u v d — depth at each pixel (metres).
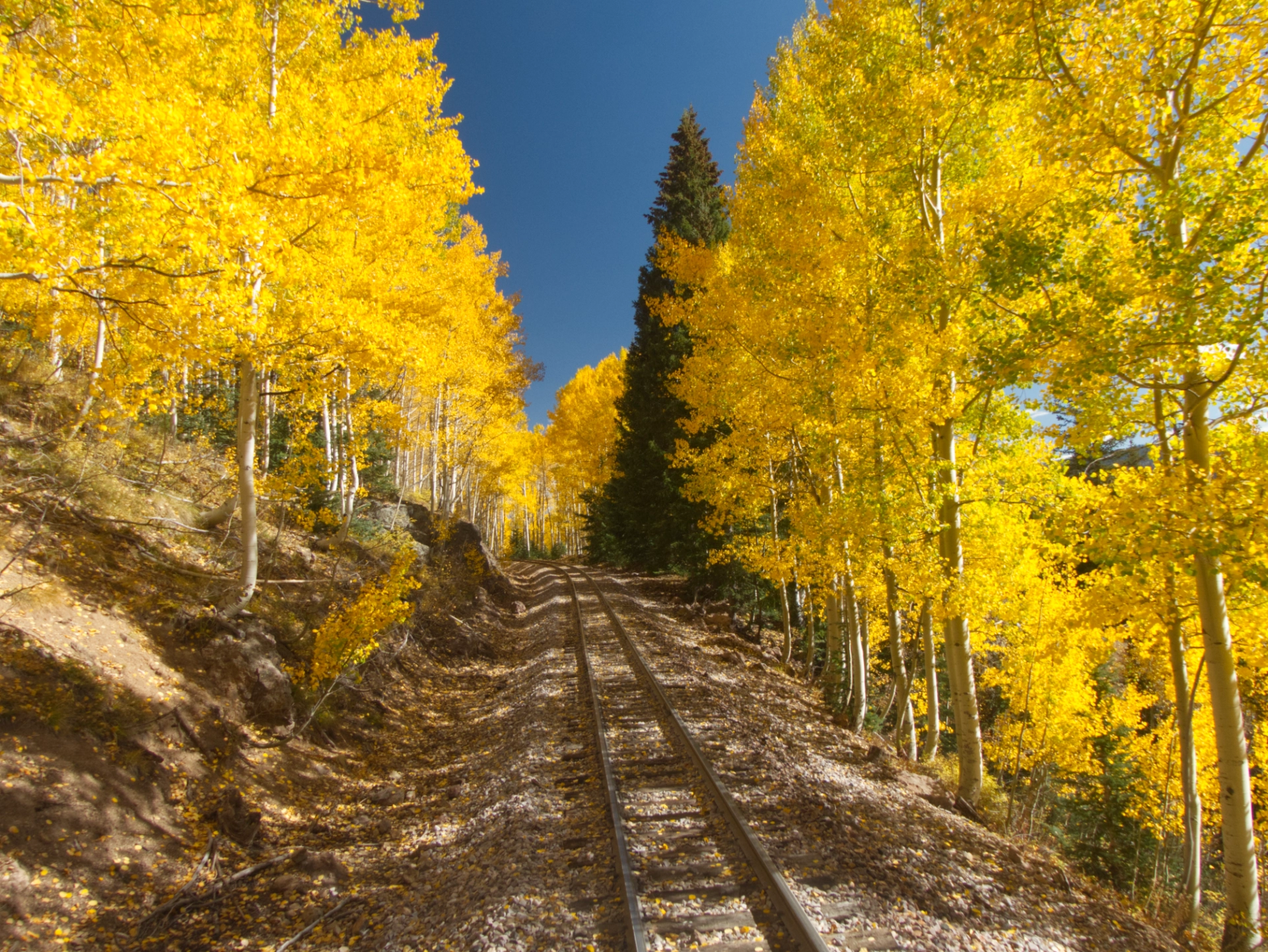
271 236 4.70
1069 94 5.38
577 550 52.22
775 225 9.00
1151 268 5.03
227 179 4.11
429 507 22.75
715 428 14.35
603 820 5.21
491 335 17.88
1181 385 5.41
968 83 6.07
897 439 7.88
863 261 7.84
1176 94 5.34
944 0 6.63
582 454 32.94
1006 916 4.08
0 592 4.99
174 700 5.58
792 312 8.43
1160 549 5.10
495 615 17.08
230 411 13.70
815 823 5.04
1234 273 4.82
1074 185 5.78
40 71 4.46
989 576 7.62
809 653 13.85
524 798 5.62
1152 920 5.80
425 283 11.23
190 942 3.80
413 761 7.73
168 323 4.58
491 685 11.30
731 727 7.48
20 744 4.18
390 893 4.55
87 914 3.70
